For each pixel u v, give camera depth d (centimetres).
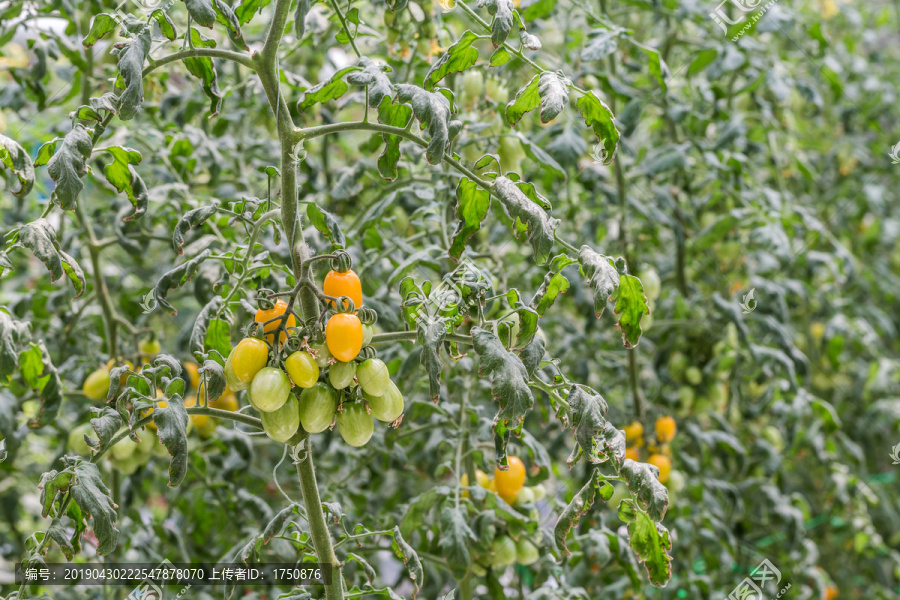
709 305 183
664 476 152
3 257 84
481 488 122
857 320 247
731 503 190
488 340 86
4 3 134
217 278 133
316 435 155
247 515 156
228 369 84
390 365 147
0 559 189
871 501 221
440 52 135
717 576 185
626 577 154
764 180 242
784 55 215
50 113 200
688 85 192
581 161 166
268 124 155
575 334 179
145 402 87
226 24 89
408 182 140
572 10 161
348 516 139
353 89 171
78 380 145
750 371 191
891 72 302
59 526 85
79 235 144
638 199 177
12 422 120
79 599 147
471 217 93
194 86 166
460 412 135
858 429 265
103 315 141
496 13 84
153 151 147
